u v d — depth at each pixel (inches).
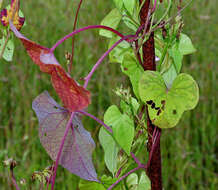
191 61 60.2
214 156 52.2
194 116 54.9
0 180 40.8
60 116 17.3
